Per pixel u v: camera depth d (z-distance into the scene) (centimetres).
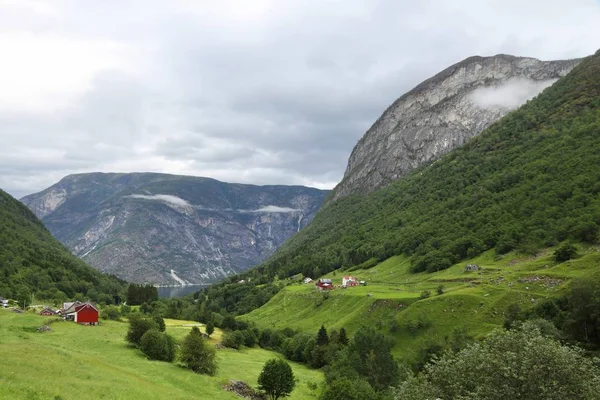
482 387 3538
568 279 12400
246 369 10369
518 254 17125
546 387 3303
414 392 4191
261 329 17388
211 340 14062
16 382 4431
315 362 12450
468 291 13438
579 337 8894
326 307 17900
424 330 12388
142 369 7706
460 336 10000
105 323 13462
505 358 3612
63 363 6041
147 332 9500
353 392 7006
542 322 9081
